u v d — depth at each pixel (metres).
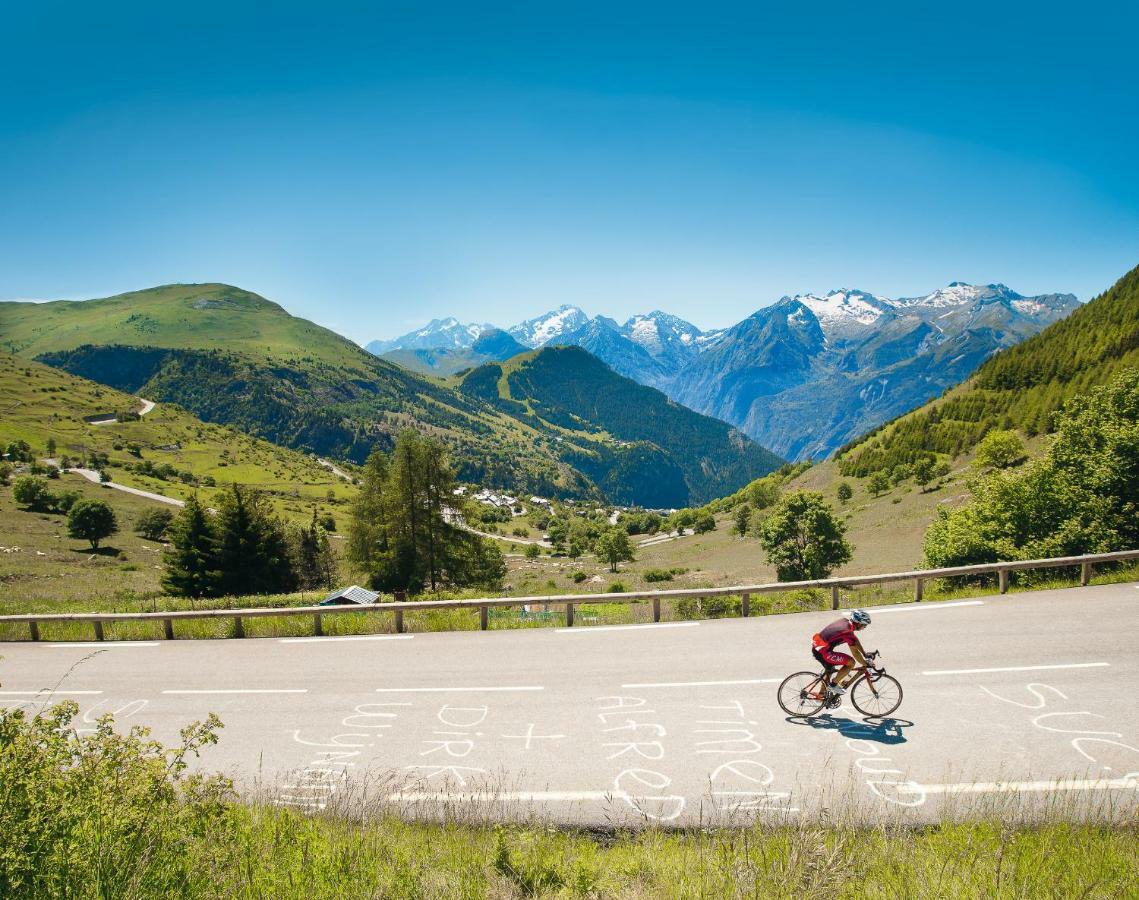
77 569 74.50
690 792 10.11
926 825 8.84
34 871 5.30
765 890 6.27
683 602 23.14
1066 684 13.10
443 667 16.23
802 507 70.19
